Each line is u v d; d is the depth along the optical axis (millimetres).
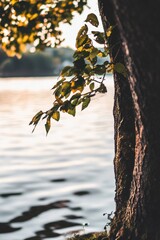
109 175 15000
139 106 3326
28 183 13852
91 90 3812
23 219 9805
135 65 3045
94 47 3760
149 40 2818
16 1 6641
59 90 3779
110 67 3777
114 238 4289
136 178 3850
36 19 7207
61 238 8312
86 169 16359
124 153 4484
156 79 2996
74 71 3746
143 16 2742
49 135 29297
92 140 25984
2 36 7352
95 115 45531
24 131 31953
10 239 8430
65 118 43406
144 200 3785
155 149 3492
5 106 57406
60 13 7492
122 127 4496
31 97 81000
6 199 11695
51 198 11812
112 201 11344
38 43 7625
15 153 21266
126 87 4371
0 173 15727
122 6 2803
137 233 3926
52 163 18000
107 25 4184
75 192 12508
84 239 5238
